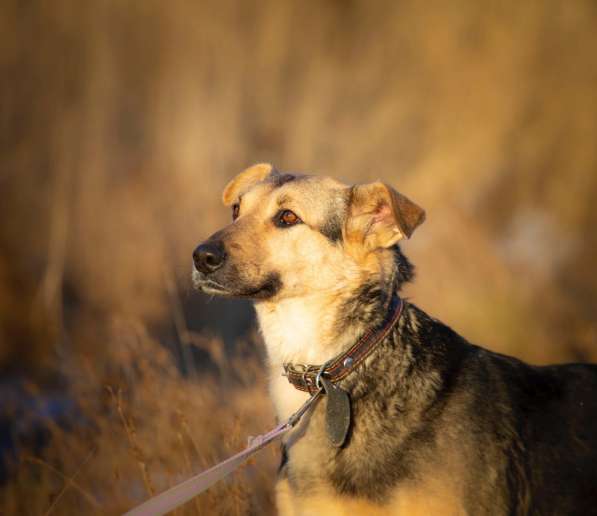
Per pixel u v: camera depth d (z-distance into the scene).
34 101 14.32
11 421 8.30
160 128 15.26
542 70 17.72
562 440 4.91
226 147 15.29
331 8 17.91
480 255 12.78
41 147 14.03
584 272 14.02
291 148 16.22
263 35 16.72
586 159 17.00
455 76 17.41
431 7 17.91
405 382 4.90
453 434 4.72
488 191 16.31
